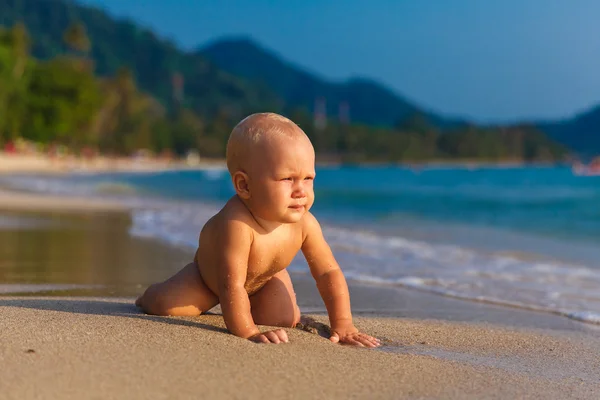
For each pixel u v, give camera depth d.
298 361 2.93
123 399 2.34
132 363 2.70
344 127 170.25
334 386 2.65
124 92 110.31
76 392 2.37
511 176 63.81
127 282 5.69
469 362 3.30
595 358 3.61
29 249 7.72
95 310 3.86
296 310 3.77
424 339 3.84
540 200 20.11
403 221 13.73
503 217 14.77
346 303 3.60
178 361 2.77
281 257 3.48
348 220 13.89
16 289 5.22
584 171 95.44
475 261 7.94
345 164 165.12
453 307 5.28
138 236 9.25
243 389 2.52
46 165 60.25
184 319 3.60
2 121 65.62
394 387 2.70
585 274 7.14
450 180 49.72
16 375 2.49
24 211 13.05
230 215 3.38
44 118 73.69
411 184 38.03
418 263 7.61
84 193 20.73
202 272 3.68
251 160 3.25
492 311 5.18
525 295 5.90
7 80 65.75
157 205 15.75
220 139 134.38
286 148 3.21
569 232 11.76
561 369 3.31
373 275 6.71
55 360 2.68
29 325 3.24
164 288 3.75
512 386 2.87
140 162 97.06
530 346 3.85
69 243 8.35
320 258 3.62
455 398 2.63
